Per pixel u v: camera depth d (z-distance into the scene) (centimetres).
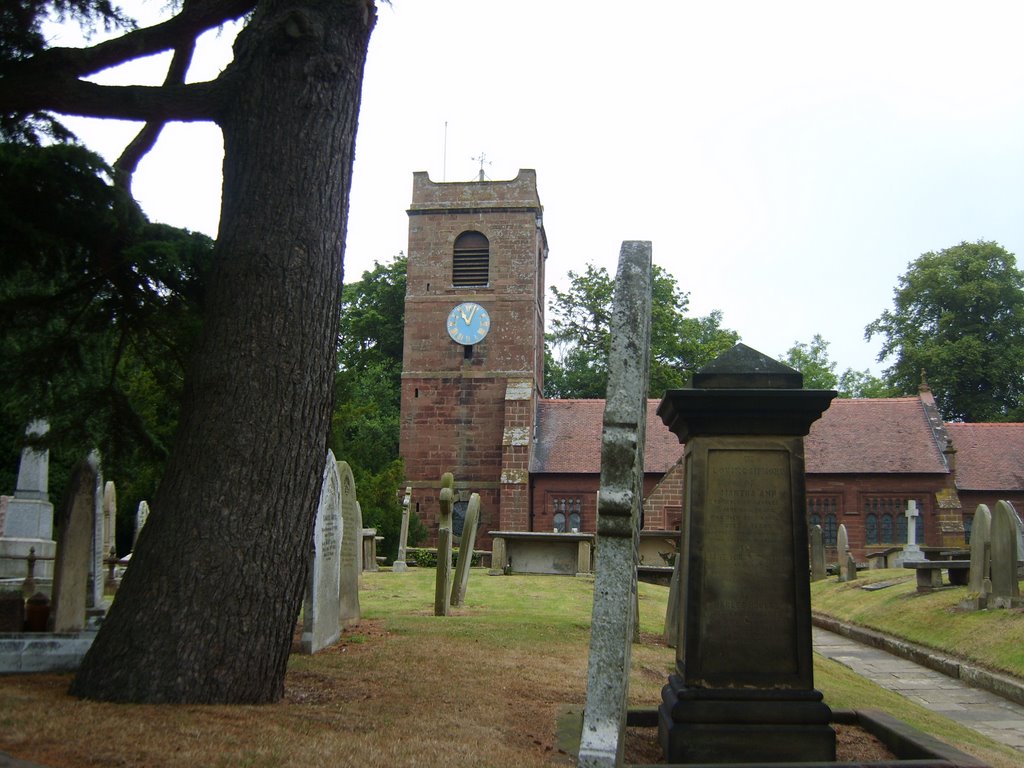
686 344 5075
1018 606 1480
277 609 673
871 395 6844
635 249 558
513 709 702
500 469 3925
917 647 1507
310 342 708
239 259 704
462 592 1429
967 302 5106
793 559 644
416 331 4075
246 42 752
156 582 647
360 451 3631
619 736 471
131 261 834
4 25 757
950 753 584
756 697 622
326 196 731
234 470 668
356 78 768
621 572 486
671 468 3422
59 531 831
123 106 745
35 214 813
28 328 920
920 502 3734
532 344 4022
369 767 508
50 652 732
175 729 544
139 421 1001
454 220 4128
